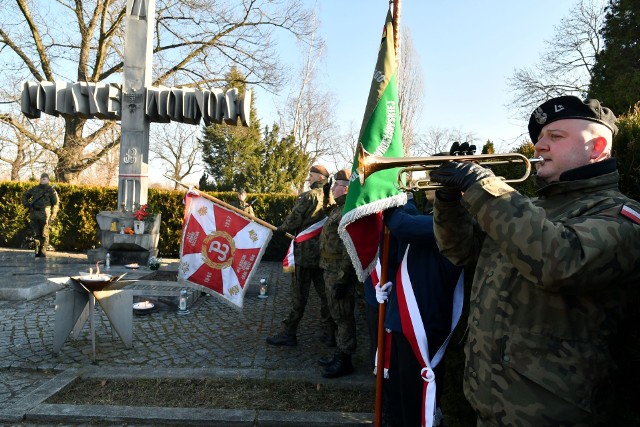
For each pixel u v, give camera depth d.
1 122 19.31
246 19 19.52
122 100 11.03
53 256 12.03
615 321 1.49
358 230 2.89
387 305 2.88
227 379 3.99
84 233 13.91
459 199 1.89
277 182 32.78
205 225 5.30
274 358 4.68
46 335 5.15
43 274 8.56
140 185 11.04
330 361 4.26
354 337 4.16
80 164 20.25
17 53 19.00
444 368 2.80
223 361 4.56
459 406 2.81
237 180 32.34
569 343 1.46
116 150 30.94
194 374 4.04
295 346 5.12
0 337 5.04
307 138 39.19
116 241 10.27
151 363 4.42
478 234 2.02
